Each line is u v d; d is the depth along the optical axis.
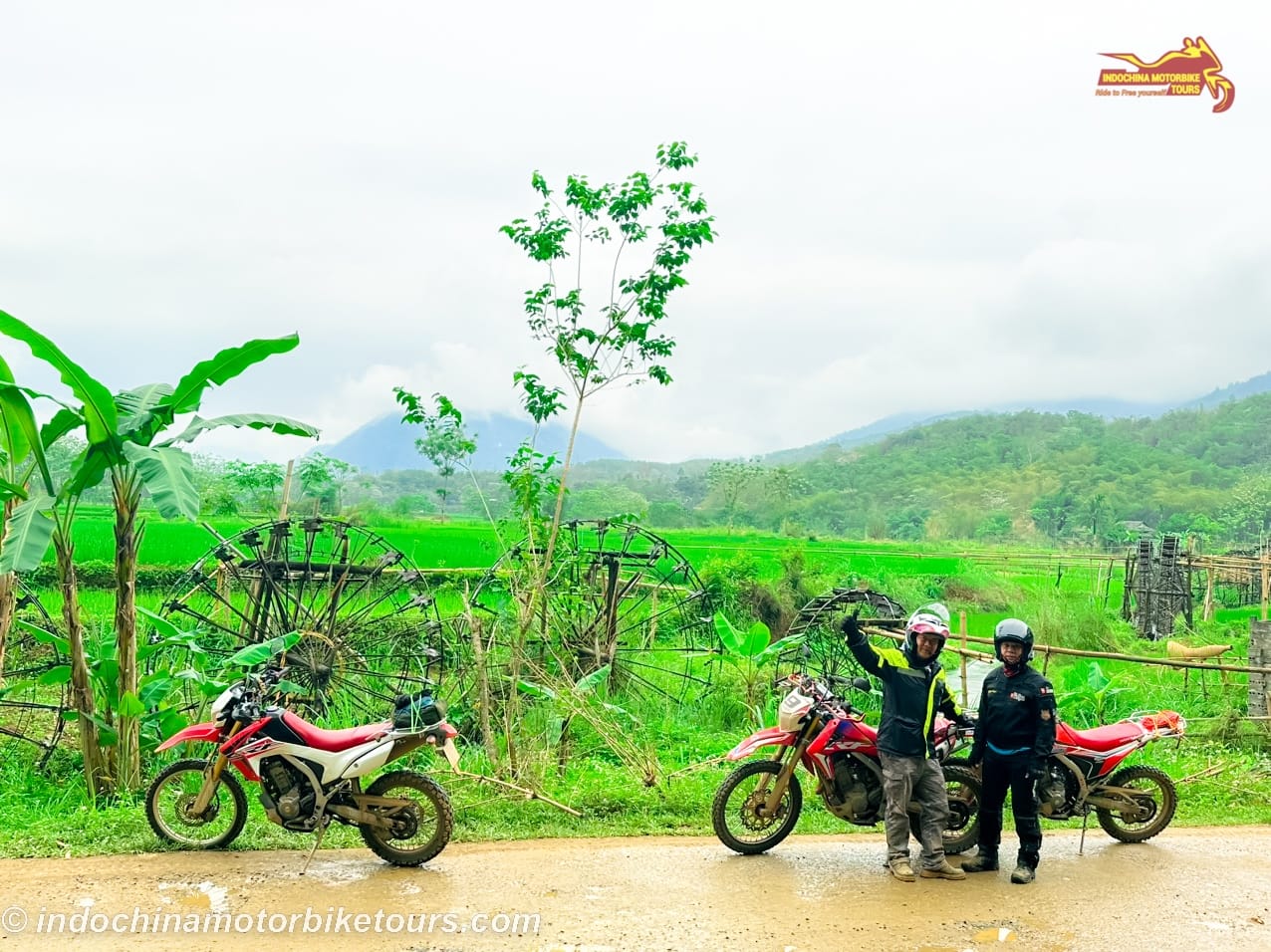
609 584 15.16
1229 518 75.44
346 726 12.27
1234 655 20.08
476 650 9.63
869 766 7.34
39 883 6.32
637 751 9.59
